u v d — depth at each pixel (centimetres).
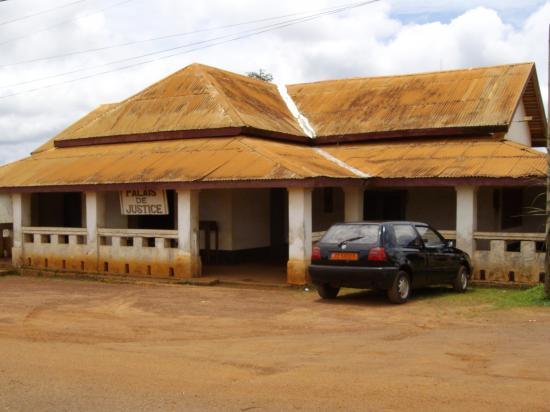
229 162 1684
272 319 1152
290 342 944
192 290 1548
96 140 2134
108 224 2181
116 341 968
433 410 597
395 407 607
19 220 1977
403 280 1281
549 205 1257
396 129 1980
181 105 2097
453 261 1420
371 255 1246
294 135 2014
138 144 2041
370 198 2111
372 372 746
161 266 1731
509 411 594
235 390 667
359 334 1005
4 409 606
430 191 2034
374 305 1278
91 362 802
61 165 2020
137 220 2134
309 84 2453
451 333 998
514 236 1526
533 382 696
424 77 2266
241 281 1641
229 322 1128
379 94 2239
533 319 1112
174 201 2036
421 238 1355
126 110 2214
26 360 814
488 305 1264
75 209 2334
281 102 2341
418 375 730
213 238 2033
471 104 1998
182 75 2264
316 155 1909
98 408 607
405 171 1691
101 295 1479
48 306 1323
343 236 1298
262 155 1670
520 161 1628
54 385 687
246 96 2191
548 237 1267
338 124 2119
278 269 1884
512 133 2042
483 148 1784
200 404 617
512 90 2008
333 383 694
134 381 703
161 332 1041
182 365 784
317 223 2191
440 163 1709
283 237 2220
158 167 1773
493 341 923
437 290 1475
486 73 2156
